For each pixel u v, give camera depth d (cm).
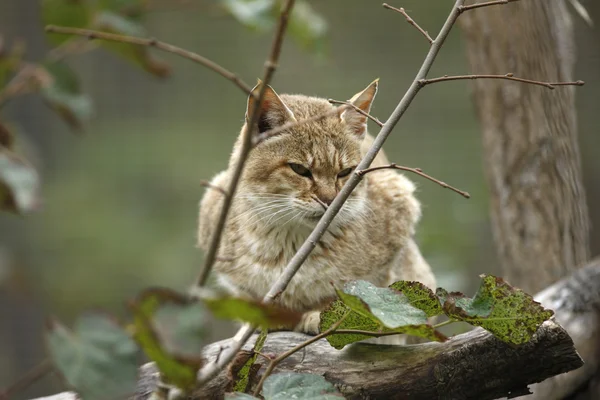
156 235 2030
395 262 980
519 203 1044
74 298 1895
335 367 676
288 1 471
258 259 913
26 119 2095
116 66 2172
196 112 2167
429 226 1627
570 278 974
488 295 582
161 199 2102
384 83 2070
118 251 1977
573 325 941
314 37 1101
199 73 2172
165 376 497
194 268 1958
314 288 900
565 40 1039
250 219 921
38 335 1808
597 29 1780
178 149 2134
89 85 2162
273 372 683
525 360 618
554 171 1027
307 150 919
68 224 2009
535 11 1013
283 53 2117
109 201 2077
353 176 600
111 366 438
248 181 929
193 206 2077
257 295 920
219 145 2133
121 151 2139
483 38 1046
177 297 463
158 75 733
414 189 1029
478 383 636
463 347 636
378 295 568
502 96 1038
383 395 658
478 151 1908
